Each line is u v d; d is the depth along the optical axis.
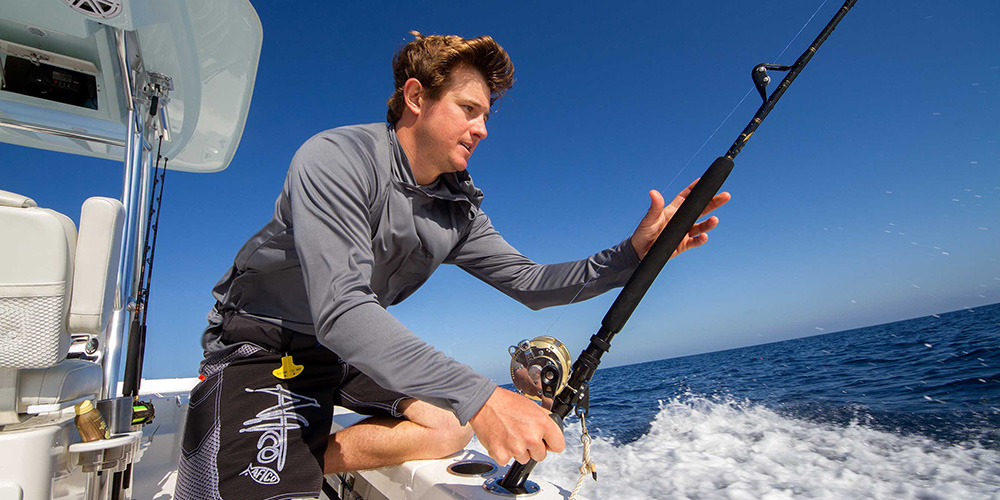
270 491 0.90
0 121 2.01
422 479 1.01
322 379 1.15
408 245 1.14
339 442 1.10
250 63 2.11
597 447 3.54
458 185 1.24
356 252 0.82
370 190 1.01
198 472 0.96
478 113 1.10
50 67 1.93
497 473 1.01
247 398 1.04
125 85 1.75
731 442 3.40
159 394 3.50
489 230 1.46
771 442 3.28
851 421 3.68
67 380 0.93
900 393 4.60
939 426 3.22
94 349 1.43
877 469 2.46
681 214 0.92
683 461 2.92
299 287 1.10
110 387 1.46
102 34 1.79
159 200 2.06
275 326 1.12
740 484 2.40
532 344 0.91
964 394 4.19
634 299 0.86
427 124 1.08
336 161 0.90
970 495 2.01
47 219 0.85
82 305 0.89
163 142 2.37
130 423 1.06
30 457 0.81
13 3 1.61
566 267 1.28
